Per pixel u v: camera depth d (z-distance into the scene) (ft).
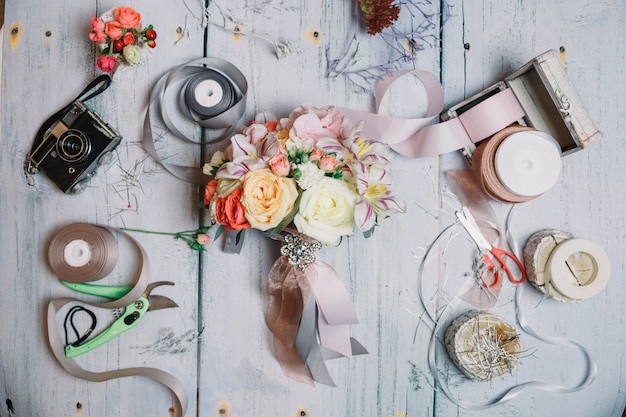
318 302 3.40
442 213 3.69
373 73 3.66
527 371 3.73
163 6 3.63
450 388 3.72
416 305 3.70
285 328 3.53
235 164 2.92
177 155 3.64
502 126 3.39
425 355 3.71
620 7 3.73
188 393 3.67
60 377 3.69
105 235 3.52
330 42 3.65
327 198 2.87
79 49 3.64
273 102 3.65
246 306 3.66
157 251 3.65
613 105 3.73
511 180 3.33
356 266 3.68
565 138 3.44
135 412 3.70
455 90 3.69
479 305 3.69
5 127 3.66
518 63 3.69
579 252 3.56
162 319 3.66
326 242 2.92
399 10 3.47
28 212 3.67
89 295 3.67
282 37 3.64
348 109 3.51
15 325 3.69
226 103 3.49
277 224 2.93
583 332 3.73
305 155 2.93
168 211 3.64
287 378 3.67
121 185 3.64
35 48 3.65
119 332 3.62
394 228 3.69
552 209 3.71
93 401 3.69
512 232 3.71
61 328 3.67
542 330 3.72
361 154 3.01
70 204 3.66
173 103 3.64
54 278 3.67
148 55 3.58
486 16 3.69
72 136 3.50
